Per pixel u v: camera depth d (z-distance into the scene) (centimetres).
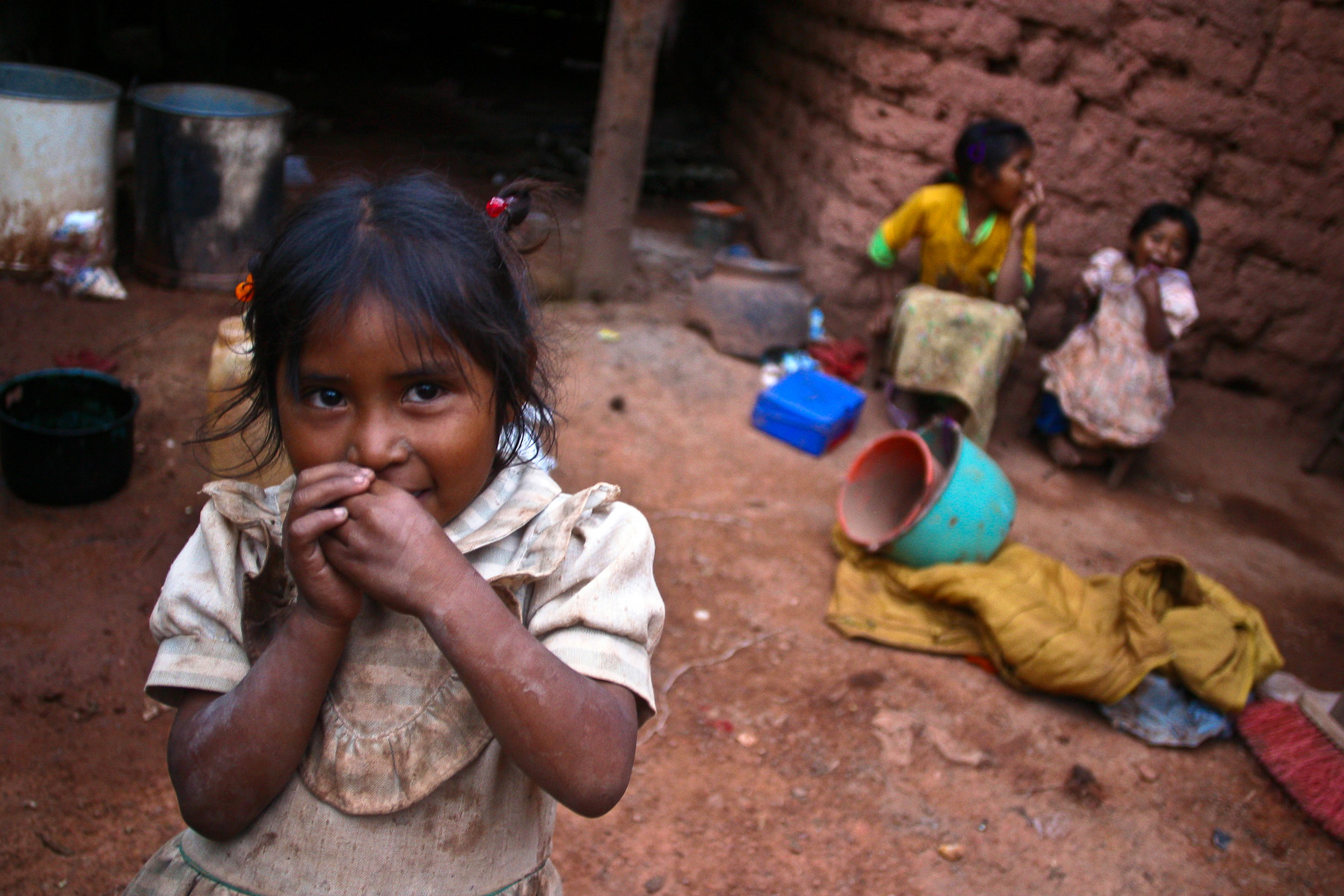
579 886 239
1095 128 526
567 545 116
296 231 104
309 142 792
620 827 258
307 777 113
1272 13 492
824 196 583
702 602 353
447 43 1277
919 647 339
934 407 503
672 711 301
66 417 374
